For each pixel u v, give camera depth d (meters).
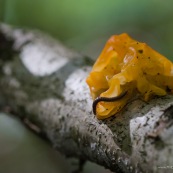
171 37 0.48
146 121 0.22
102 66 0.24
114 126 0.23
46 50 0.32
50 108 0.28
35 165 0.44
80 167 0.28
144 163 0.22
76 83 0.27
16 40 0.34
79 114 0.25
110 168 0.24
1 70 0.32
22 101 0.30
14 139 0.47
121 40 0.24
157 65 0.23
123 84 0.23
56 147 0.28
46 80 0.29
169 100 0.23
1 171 0.44
